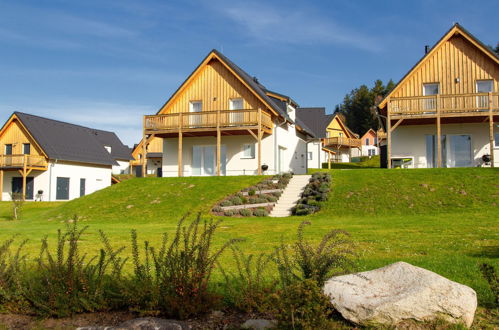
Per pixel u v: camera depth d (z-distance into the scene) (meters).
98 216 19.05
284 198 19.66
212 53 27.41
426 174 19.61
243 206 18.66
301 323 4.46
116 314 5.46
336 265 5.32
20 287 5.64
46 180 35.78
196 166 28.39
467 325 4.46
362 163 49.62
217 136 25.14
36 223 18.69
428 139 24.89
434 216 14.53
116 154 58.75
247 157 27.22
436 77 24.22
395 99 23.14
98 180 41.53
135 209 19.52
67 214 19.98
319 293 4.63
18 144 36.78
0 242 11.41
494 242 9.12
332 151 52.53
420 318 4.40
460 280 6.16
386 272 5.11
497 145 23.95
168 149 29.02
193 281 5.24
